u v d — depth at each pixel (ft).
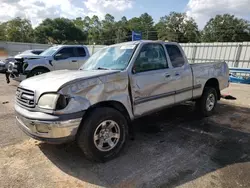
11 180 8.28
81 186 7.95
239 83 36.32
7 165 9.32
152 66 12.00
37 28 250.16
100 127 9.43
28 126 8.89
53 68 29.40
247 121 15.61
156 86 11.85
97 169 9.08
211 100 16.78
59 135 8.32
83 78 9.04
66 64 30.58
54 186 7.95
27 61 27.53
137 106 11.02
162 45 12.88
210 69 16.14
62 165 9.37
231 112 18.04
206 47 49.44
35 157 10.05
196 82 14.90
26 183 8.11
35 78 10.50
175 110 18.21
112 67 11.41
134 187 7.89
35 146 11.14
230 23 199.82
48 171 8.92
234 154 10.43
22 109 9.32
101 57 13.03
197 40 226.38
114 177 8.51
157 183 8.11
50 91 8.46
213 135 12.84
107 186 7.95
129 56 11.26
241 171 8.93
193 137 12.53
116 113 9.80
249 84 35.14
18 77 27.73
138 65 11.19
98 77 9.37
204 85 15.72
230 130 13.71
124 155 10.30
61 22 271.69
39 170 8.98
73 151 10.65
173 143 11.67
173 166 9.30
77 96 8.64
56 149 10.84
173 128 14.01
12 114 16.63
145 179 8.36
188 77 14.10
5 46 84.69
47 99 8.47
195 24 225.35
